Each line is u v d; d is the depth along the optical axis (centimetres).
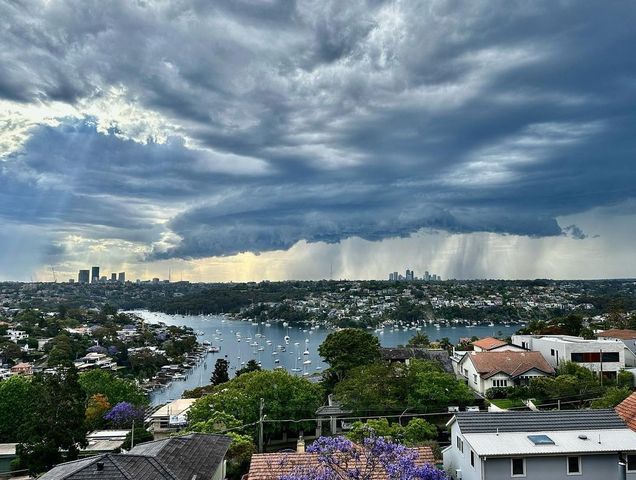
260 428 5216
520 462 3155
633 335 10081
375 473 2928
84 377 8831
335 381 8538
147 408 9369
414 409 6328
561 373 7494
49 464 5228
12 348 17250
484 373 7594
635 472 3198
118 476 2731
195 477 3131
